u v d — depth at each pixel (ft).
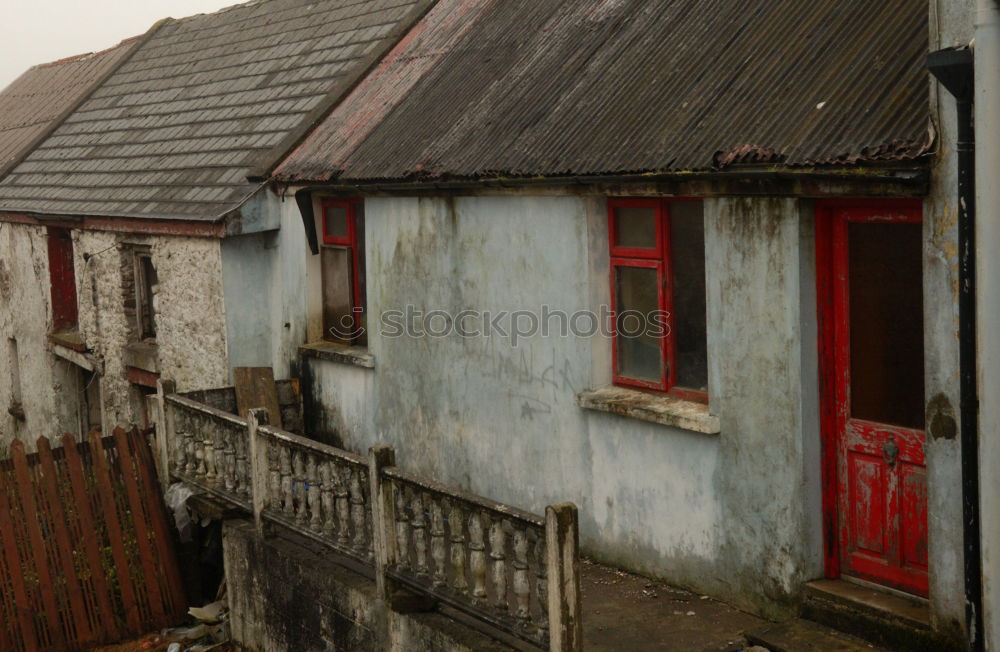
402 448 35.99
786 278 22.80
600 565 28.63
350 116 40.09
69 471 35.19
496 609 22.12
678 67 27.89
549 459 30.07
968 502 18.67
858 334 22.48
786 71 24.52
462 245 32.35
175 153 47.67
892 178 19.90
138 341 47.62
